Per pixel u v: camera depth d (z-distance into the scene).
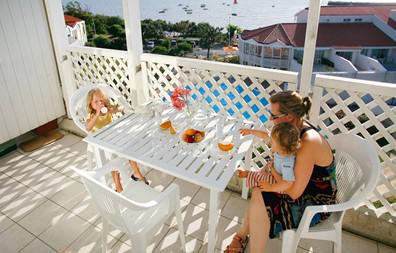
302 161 1.50
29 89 3.25
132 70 2.91
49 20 3.22
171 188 1.63
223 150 1.81
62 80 3.49
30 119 3.33
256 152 2.56
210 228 1.74
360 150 1.61
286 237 1.56
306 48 1.96
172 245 2.05
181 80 2.75
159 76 2.88
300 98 1.65
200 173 1.67
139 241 1.60
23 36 3.07
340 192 1.75
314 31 1.88
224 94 2.54
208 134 2.07
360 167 1.58
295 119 1.63
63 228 2.22
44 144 3.32
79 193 2.59
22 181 2.75
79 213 2.36
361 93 1.95
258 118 2.45
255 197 1.68
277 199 1.64
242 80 2.41
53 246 2.07
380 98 1.88
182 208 2.40
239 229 2.11
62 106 3.66
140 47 2.87
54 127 3.66
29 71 3.21
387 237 2.04
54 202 2.48
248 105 2.46
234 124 2.19
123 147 1.92
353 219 2.14
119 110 2.62
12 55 3.02
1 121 3.05
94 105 2.43
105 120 2.52
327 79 2.01
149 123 2.24
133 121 2.27
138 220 1.67
